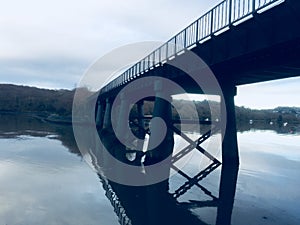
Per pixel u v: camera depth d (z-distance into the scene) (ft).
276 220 38.27
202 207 44.06
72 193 50.52
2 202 44.88
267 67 48.85
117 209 42.93
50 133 154.92
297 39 33.86
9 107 414.21
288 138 182.09
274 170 71.20
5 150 94.58
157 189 53.78
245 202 46.11
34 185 54.85
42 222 37.65
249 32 41.06
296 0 32.78
